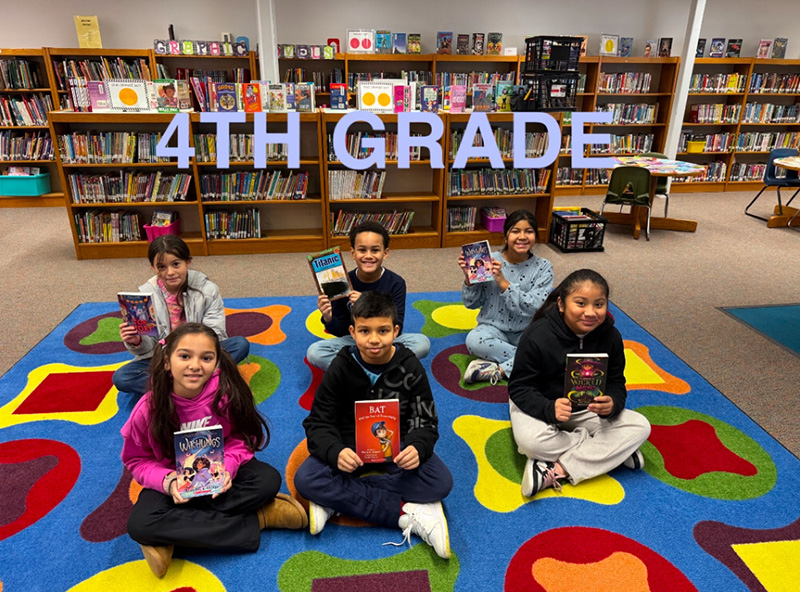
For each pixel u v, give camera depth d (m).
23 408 2.36
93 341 3.02
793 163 5.15
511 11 6.77
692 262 4.48
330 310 2.36
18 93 6.23
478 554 1.62
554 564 1.58
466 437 2.19
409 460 1.60
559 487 1.89
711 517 1.76
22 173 6.22
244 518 1.63
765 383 2.62
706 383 2.61
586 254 4.70
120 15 6.24
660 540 1.67
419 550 1.63
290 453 2.07
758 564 1.58
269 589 1.50
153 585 1.50
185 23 6.36
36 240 4.98
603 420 1.97
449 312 3.45
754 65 7.17
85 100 4.15
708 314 3.45
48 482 1.91
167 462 1.64
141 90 4.14
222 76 6.31
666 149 6.80
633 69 7.11
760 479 1.95
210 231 4.53
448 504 1.82
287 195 4.53
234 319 3.32
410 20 6.68
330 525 1.73
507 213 4.99
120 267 4.28
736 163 7.41
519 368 2.01
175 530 1.50
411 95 4.45
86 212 4.47
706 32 7.12
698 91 7.01
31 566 1.57
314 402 1.78
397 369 1.74
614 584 1.51
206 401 1.64
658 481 1.94
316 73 6.49
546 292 2.65
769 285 3.96
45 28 6.16
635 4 6.92
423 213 5.02
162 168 4.55
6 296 3.67
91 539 1.67
